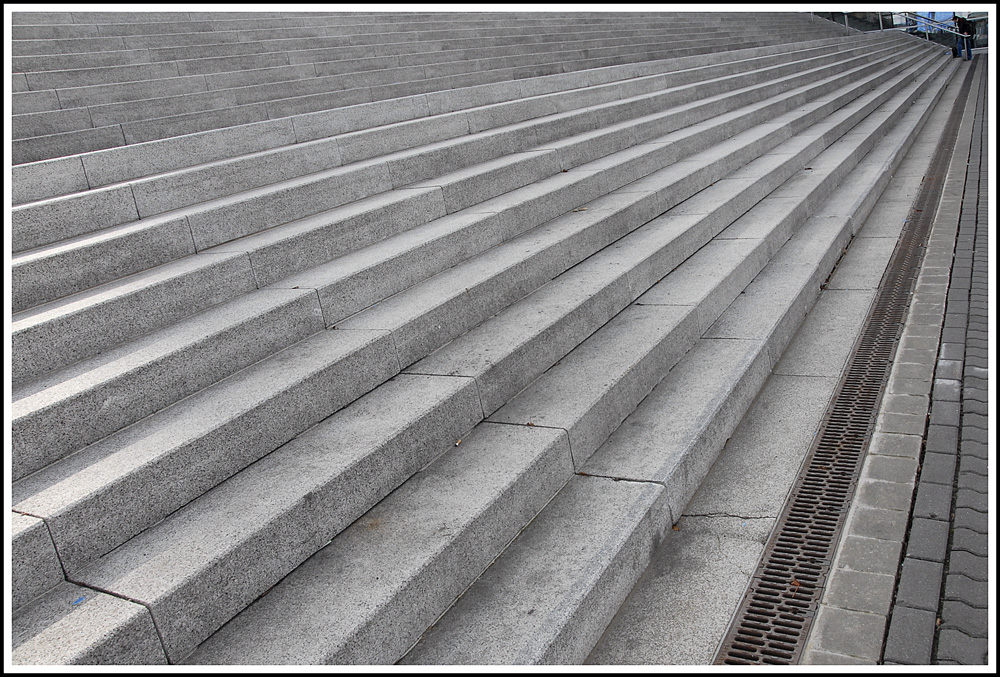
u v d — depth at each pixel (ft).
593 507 10.83
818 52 62.23
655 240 19.36
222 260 13.84
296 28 36.73
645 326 15.53
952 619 8.84
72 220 14.92
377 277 14.83
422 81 32.12
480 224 17.62
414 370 13.05
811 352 16.90
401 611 8.54
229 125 24.67
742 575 10.14
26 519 8.23
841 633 8.89
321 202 17.99
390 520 9.92
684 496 11.82
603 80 37.78
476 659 8.32
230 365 11.97
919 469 11.97
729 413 13.69
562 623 8.66
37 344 10.93
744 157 28.68
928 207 27.55
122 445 9.87
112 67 26.50
